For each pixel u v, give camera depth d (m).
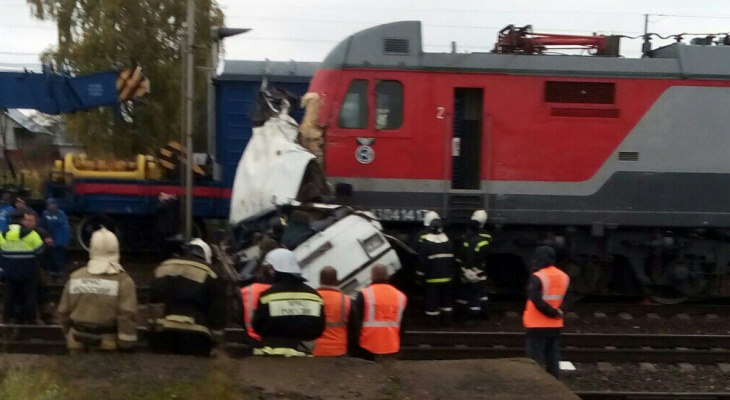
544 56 12.12
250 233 10.81
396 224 12.31
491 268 13.45
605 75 12.11
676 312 12.44
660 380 8.80
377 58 11.96
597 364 9.34
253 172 11.09
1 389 5.88
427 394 5.98
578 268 12.69
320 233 9.35
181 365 6.41
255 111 11.56
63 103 14.84
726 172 12.27
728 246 12.76
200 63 24.08
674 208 12.26
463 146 12.36
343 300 6.81
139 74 15.14
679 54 12.30
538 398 5.94
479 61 12.02
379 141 11.92
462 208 12.04
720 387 8.59
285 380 6.11
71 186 15.89
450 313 11.21
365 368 6.43
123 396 5.78
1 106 14.72
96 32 23.52
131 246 16.61
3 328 9.52
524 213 12.11
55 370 6.26
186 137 15.37
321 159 11.85
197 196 16.19
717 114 12.23
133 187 16.02
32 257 9.91
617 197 12.20
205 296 6.64
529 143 12.07
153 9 23.89
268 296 6.43
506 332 10.62
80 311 6.46
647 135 12.18
